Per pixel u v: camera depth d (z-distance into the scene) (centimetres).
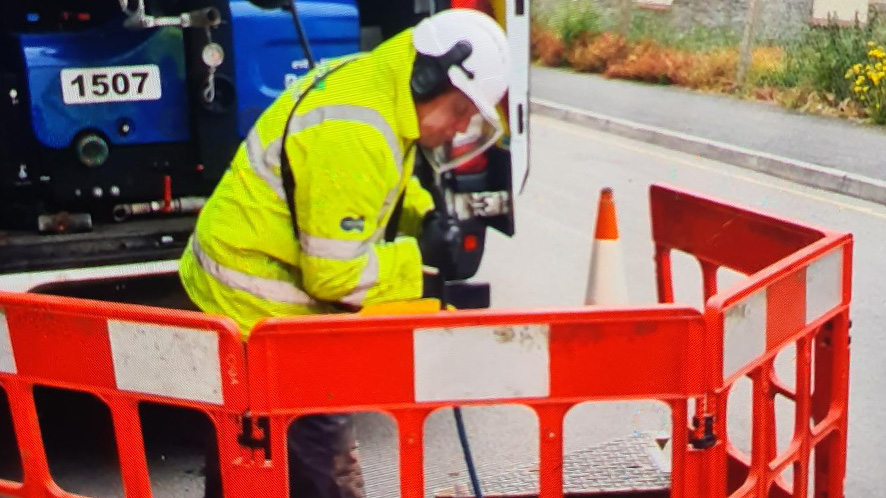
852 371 520
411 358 246
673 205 361
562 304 636
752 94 1292
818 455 329
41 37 423
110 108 433
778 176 977
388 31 483
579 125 1255
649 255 725
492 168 471
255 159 273
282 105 271
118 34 430
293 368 245
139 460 268
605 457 376
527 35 462
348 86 263
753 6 1295
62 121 429
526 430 470
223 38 429
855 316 596
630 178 980
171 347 251
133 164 442
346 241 263
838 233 304
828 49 1224
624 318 246
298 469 286
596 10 1589
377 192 264
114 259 417
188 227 433
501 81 265
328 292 270
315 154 260
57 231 427
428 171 302
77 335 262
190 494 413
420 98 262
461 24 262
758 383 279
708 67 1381
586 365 249
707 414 254
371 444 449
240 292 280
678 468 258
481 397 249
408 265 275
